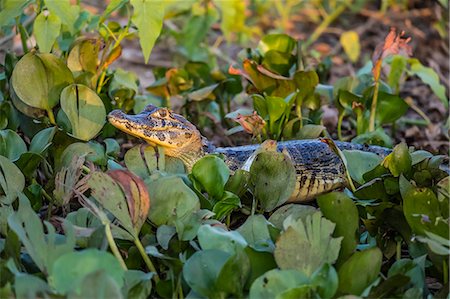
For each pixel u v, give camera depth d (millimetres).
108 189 4492
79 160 5191
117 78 6871
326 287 4074
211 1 10352
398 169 5234
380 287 4227
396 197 5176
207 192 5148
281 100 6598
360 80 7629
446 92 9930
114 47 6586
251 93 7531
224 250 4359
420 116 9258
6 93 6820
